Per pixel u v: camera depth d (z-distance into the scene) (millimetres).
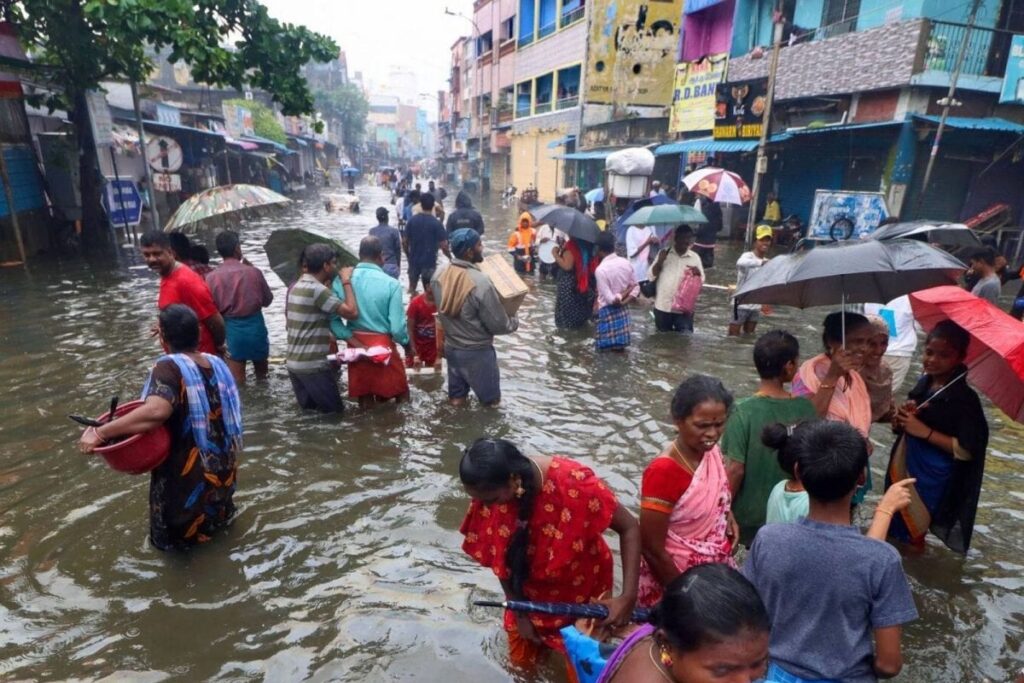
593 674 1814
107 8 11570
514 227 23578
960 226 5086
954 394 3455
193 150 29016
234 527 4141
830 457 2055
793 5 17922
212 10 13266
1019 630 3266
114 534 4051
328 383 5867
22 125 14781
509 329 6051
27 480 4707
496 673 2986
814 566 2047
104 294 10773
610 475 4859
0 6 13547
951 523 3611
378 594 3539
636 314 9898
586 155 26359
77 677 2924
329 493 4574
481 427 5699
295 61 13961
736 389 6664
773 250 17062
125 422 3402
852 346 3102
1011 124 13797
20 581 3590
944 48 13852
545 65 33938
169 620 3305
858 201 13727
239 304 6379
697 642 1391
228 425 3957
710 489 2561
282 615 3359
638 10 25203
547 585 2643
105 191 16500
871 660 2057
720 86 19016
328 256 5656
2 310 9625
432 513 4340
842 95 15969
